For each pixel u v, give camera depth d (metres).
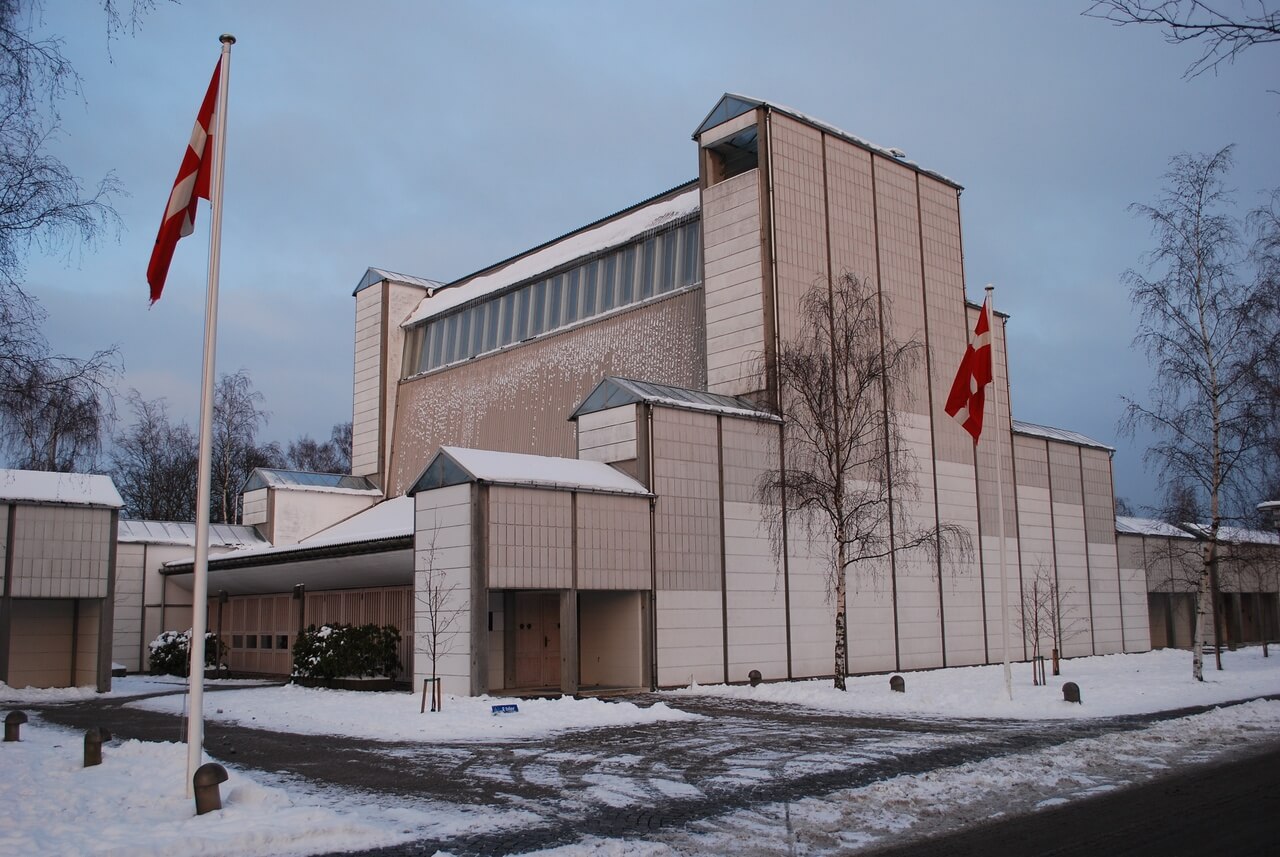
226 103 13.01
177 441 64.12
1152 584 47.41
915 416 36.34
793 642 31.11
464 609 25.31
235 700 26.55
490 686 27.86
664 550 28.62
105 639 31.36
